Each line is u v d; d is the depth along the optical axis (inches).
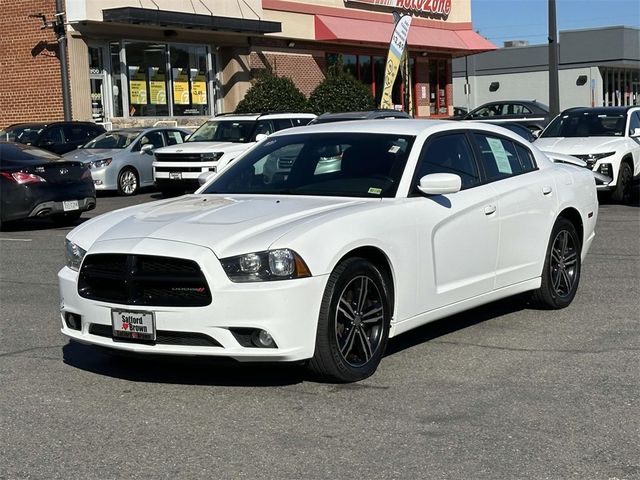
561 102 2176.4
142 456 179.2
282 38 1291.8
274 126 784.9
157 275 209.9
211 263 206.2
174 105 1147.3
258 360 207.6
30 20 1025.5
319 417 200.2
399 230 234.1
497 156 285.1
